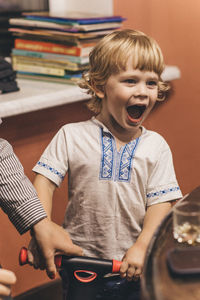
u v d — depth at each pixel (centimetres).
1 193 132
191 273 83
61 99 201
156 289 80
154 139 150
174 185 148
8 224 201
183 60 257
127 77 138
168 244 100
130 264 128
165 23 256
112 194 145
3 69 200
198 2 246
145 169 146
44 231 129
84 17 219
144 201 148
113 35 145
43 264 131
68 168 150
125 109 141
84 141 147
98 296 140
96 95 152
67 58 214
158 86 150
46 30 220
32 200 131
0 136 192
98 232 147
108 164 145
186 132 265
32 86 214
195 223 106
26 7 259
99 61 143
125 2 257
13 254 204
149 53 138
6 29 255
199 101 257
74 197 149
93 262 122
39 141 207
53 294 215
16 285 207
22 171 136
